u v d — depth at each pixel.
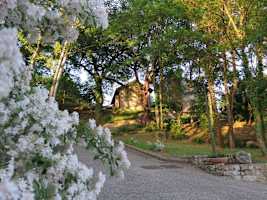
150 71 25.42
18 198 1.89
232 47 16.06
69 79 26.20
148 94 26.09
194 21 17.47
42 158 2.78
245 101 22.95
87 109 28.23
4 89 2.07
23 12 2.93
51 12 3.32
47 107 3.00
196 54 18.52
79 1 3.32
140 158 14.59
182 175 11.23
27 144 2.76
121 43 23.14
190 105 23.98
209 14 16.41
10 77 2.15
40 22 3.24
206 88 18.95
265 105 15.80
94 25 3.48
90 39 22.91
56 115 3.08
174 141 21.70
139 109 28.69
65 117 3.15
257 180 12.06
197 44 18.12
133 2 19.36
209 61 18.67
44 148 2.80
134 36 22.12
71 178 2.94
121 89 29.25
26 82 3.07
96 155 3.70
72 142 3.38
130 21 19.31
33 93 3.04
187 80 21.36
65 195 2.84
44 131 2.93
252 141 20.02
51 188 2.70
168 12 18.08
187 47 18.19
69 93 26.81
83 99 27.89
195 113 23.66
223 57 18.19
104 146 3.70
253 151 17.67
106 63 26.59
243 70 16.31
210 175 12.00
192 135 22.52
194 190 9.10
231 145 19.19
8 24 2.90
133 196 8.09
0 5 2.59
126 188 8.77
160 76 22.33
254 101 15.73
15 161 2.71
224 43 16.34
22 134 2.85
